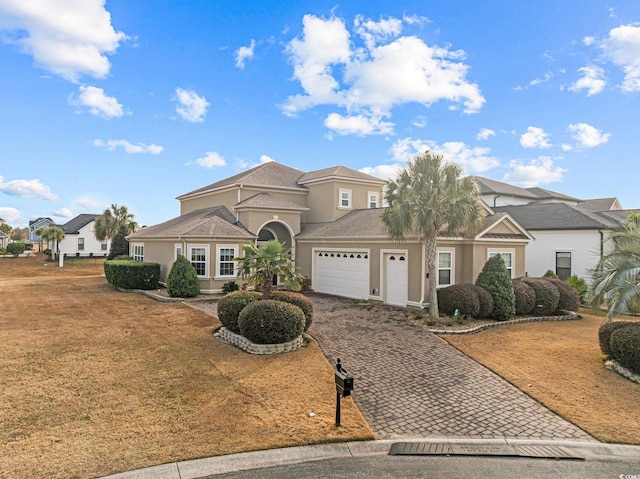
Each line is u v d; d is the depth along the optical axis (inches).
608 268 368.5
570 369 346.9
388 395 291.6
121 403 265.0
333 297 749.3
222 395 280.5
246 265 445.7
